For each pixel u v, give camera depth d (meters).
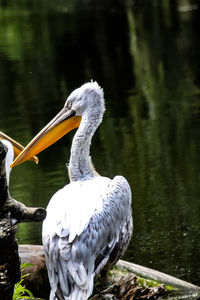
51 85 23.73
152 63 26.97
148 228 10.00
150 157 13.89
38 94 22.30
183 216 10.39
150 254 9.05
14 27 44.22
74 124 7.83
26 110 19.83
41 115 18.88
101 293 6.93
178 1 47.59
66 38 35.81
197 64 25.73
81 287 6.02
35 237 9.94
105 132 16.45
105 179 7.12
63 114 7.80
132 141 15.38
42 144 7.79
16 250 5.03
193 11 41.94
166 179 12.25
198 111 17.84
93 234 6.35
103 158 14.05
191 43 30.64
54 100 21.02
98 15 45.06
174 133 15.76
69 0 59.94
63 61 28.91
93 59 29.00
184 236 9.59
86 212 6.36
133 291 6.96
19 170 13.84
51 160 14.51
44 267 7.34
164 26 36.75
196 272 8.40
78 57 29.69
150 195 11.48
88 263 6.26
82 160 7.32
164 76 24.06
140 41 32.75
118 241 6.93
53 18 46.94
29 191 12.13
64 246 6.07
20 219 4.98
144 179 12.42
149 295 7.20
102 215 6.52
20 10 56.53
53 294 6.15
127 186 7.07
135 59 28.22
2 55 32.03
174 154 13.88
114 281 7.54
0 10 58.12
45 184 12.57
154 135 15.73
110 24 39.72
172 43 31.20
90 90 7.59
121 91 22.00
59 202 6.48
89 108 7.56
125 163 13.54
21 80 25.00
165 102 19.56
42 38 37.06
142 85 22.80
